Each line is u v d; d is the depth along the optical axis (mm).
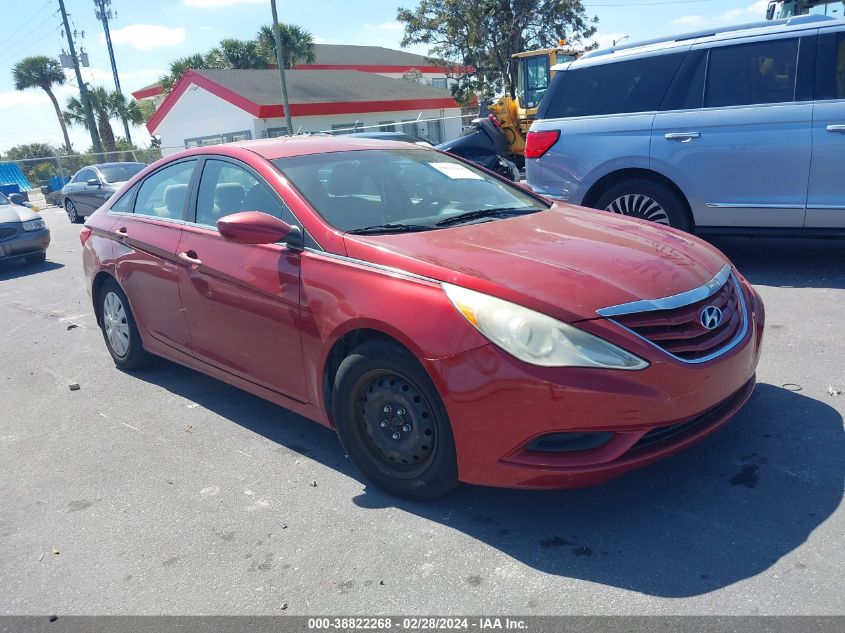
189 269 4262
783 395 4023
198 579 2885
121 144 43250
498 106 17234
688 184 6453
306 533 3135
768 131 6043
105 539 3238
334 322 3324
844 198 5863
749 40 6191
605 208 7020
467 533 3027
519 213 4094
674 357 2844
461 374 2871
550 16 32750
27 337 6973
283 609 2662
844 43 5828
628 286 2967
